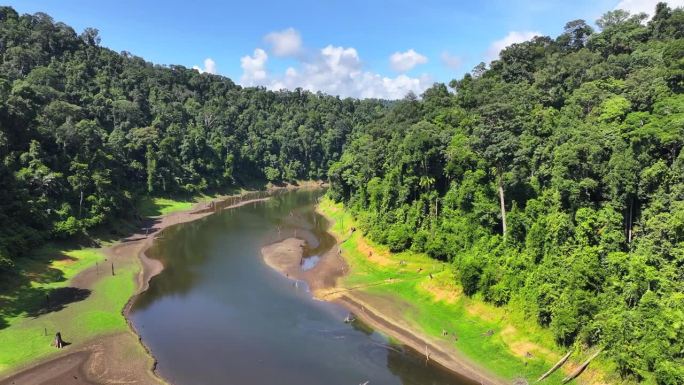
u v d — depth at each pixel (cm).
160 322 6206
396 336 5966
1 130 9162
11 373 4744
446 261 7856
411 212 8738
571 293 5000
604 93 7612
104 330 5794
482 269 6234
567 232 5797
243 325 6191
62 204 9256
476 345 5506
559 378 4700
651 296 4481
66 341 5444
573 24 11681
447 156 8312
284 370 5078
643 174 5475
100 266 8244
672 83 6725
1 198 7919
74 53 18475
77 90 15738
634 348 4266
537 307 5234
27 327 5694
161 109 18562
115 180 11988
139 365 5016
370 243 9094
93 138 11500
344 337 5922
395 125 12438
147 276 8006
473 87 11356
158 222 12456
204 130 19438
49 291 6844
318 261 9212
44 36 17362
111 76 18762
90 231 9619
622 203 5691
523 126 7462
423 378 4988
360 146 13912
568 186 6041
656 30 9688
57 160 10062
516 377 4869
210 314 6519
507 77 11038
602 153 6088
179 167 16150
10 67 14950
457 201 7906
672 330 4131
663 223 5016
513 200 7069
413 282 7275
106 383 4650
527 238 6241
